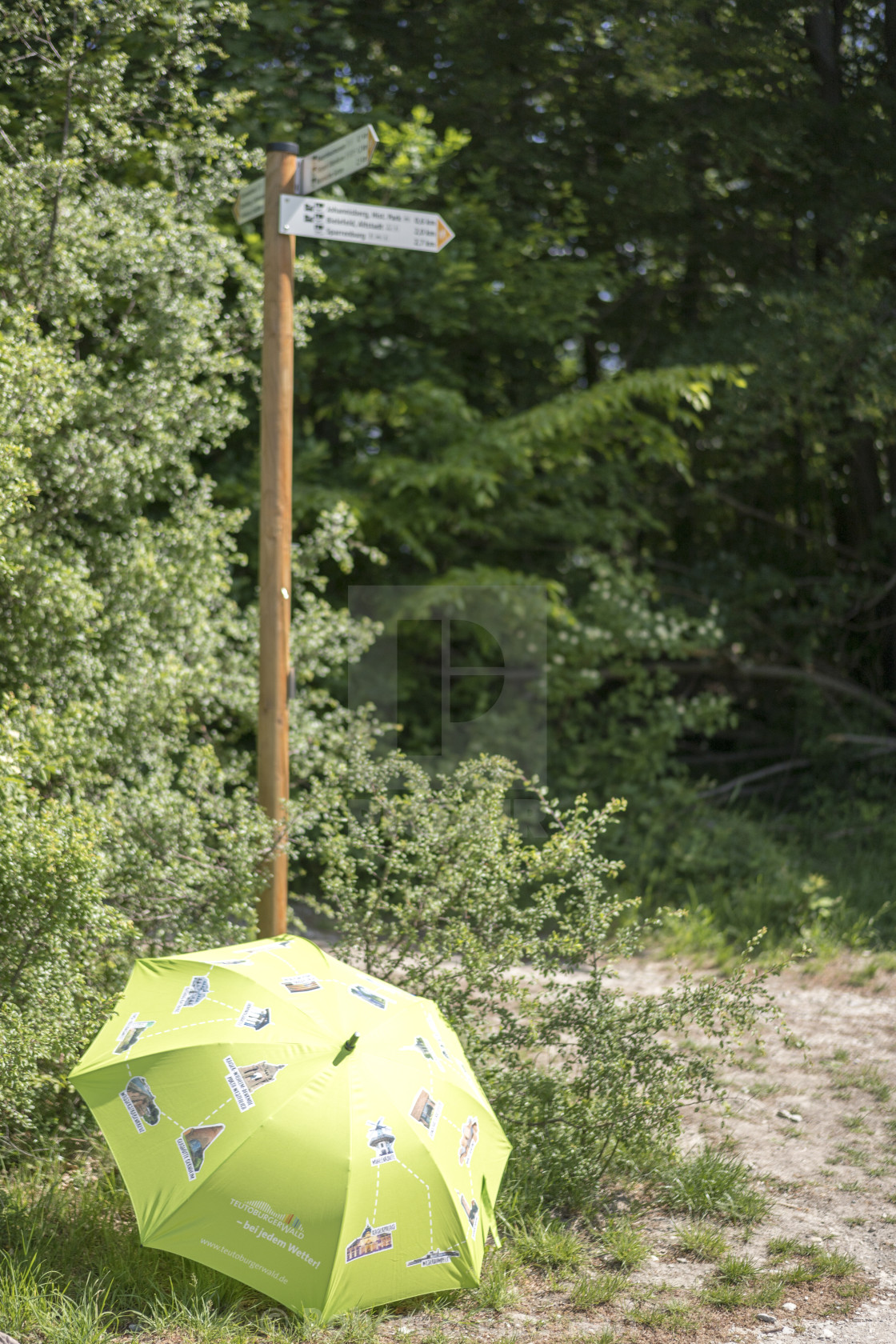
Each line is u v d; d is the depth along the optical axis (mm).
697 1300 3381
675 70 8789
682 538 11789
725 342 9664
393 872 4832
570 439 8727
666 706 9148
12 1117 3748
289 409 4820
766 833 9266
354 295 8430
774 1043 5766
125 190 5422
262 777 4805
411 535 8227
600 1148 4102
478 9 8852
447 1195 3131
